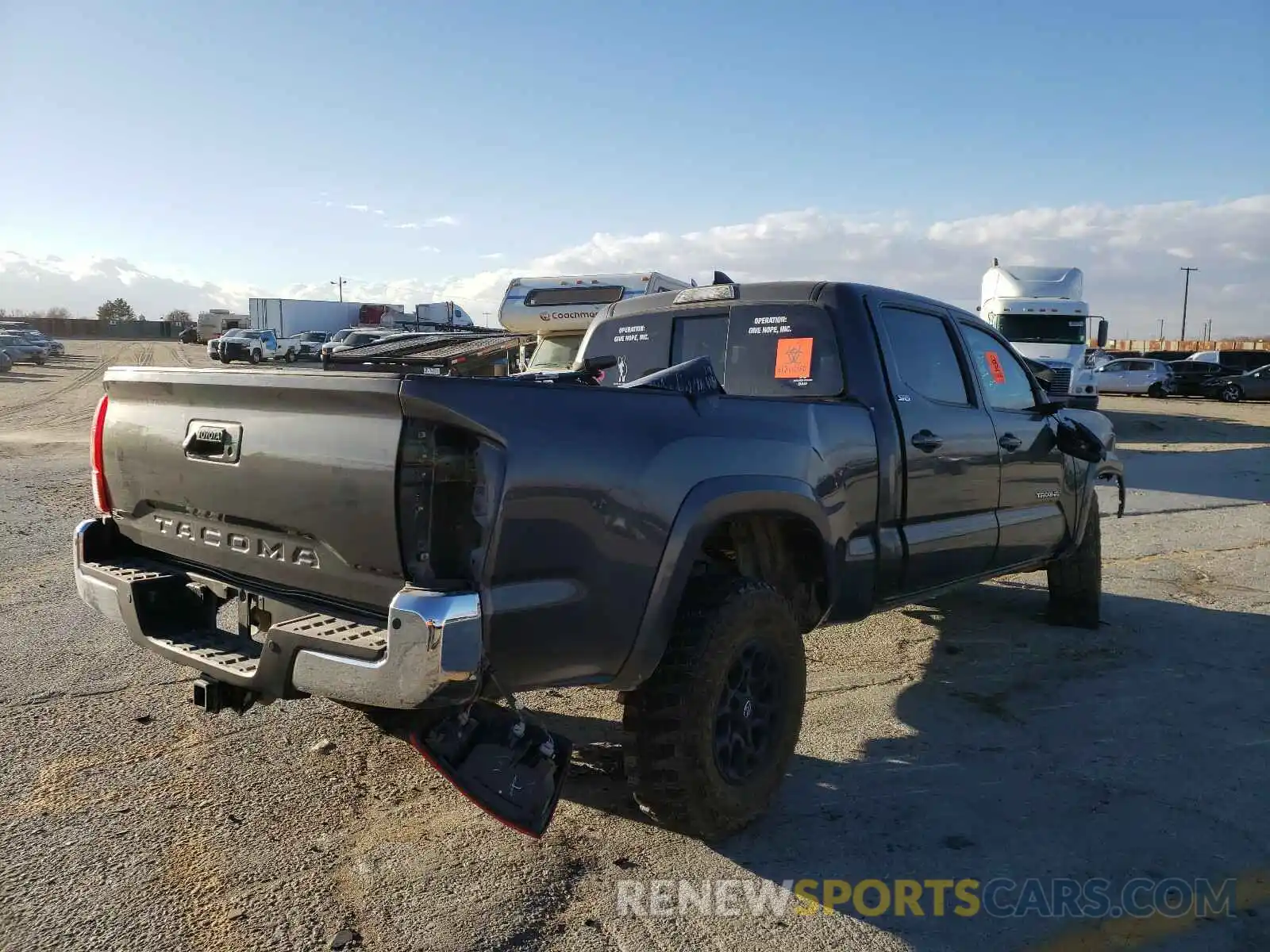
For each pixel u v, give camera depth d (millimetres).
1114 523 10461
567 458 2895
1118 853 3449
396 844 3414
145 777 3906
